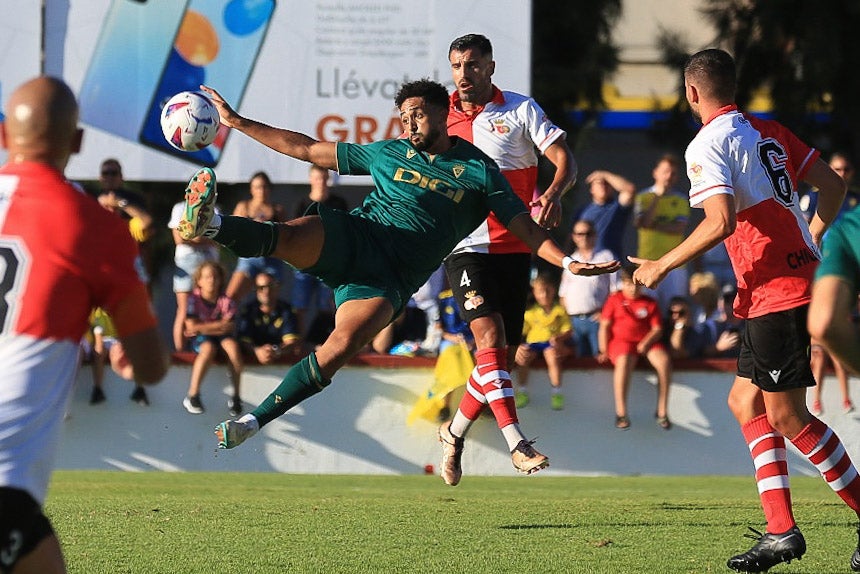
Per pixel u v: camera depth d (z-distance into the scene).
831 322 8.20
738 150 13.64
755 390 14.20
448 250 14.76
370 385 28.36
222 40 30.91
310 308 31.39
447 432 18.67
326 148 15.27
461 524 16.98
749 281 13.90
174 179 30.88
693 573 13.16
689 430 28.58
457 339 27.97
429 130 14.70
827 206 14.70
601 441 28.52
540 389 28.52
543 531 16.31
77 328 8.18
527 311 28.80
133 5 30.73
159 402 28.05
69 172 30.73
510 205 14.56
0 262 8.08
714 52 14.14
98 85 30.78
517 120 18.25
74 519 16.95
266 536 15.53
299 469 28.28
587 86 40.56
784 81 41.19
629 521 17.55
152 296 34.72
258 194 29.55
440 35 31.00
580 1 40.12
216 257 30.08
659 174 30.56
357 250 14.21
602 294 29.91
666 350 28.50
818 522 17.72
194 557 13.81
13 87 30.61
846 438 28.45
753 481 27.00
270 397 13.76
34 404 7.91
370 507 19.03
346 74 31.09
